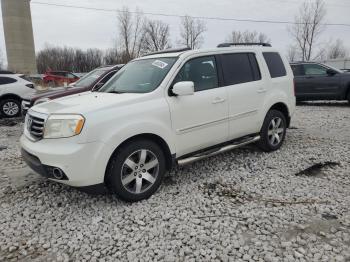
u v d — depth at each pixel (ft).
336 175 15.15
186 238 10.31
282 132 19.38
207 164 17.06
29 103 29.22
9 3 116.06
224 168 16.46
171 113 13.66
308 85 38.78
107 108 12.22
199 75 15.12
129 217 11.76
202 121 14.84
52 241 10.58
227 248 9.76
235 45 17.98
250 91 16.92
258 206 12.25
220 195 13.38
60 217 12.09
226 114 15.81
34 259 9.74
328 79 37.68
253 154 18.49
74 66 212.02
